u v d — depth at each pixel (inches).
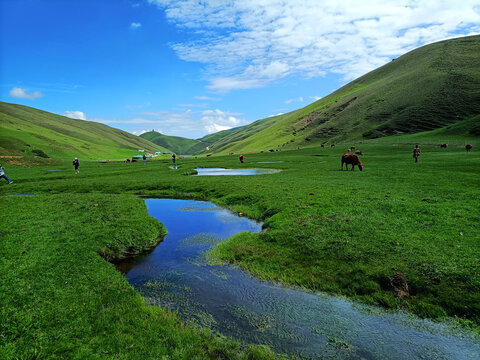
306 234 627.5
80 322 346.9
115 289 434.0
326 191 1032.2
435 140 3996.1
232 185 1332.4
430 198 831.1
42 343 306.8
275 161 3031.5
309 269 510.0
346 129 6889.8
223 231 778.8
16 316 344.2
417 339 347.6
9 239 598.2
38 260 502.0
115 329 340.8
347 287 455.5
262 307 415.8
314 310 407.5
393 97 7042.3
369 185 1111.0
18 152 4224.9
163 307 416.8
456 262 463.5
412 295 425.7
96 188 1486.2
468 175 1197.7
